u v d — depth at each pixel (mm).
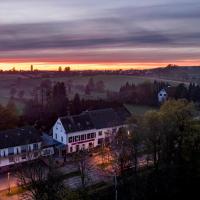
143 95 124188
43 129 85250
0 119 77688
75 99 101000
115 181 53906
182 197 55750
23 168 60625
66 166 65312
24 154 66375
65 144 73812
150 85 136750
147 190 55781
